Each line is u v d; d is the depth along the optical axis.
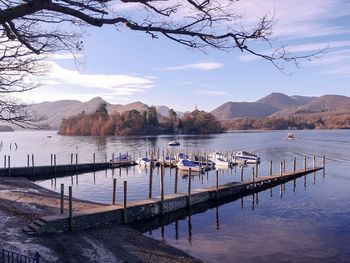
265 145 130.75
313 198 41.12
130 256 22.20
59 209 30.55
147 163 74.19
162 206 33.44
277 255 23.53
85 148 126.44
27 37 6.62
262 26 5.46
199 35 5.60
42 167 61.31
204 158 78.69
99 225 28.09
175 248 24.62
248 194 44.75
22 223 25.58
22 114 7.80
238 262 22.34
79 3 5.57
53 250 21.50
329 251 24.11
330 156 88.94
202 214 35.16
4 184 44.28
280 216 33.44
